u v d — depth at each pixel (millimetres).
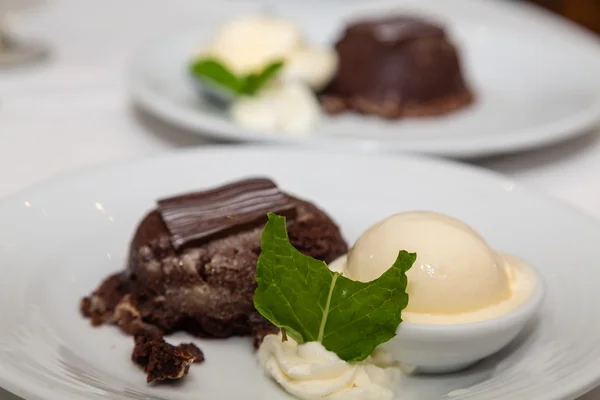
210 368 311
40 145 479
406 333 293
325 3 809
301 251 343
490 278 302
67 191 372
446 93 572
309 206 355
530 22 813
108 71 619
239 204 342
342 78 579
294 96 527
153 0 862
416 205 389
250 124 506
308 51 578
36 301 326
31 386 269
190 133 504
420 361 300
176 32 660
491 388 287
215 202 343
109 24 760
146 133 504
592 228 351
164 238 333
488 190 387
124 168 391
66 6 813
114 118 527
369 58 568
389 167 407
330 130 521
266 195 346
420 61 561
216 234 332
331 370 291
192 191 392
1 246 339
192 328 334
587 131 515
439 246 302
